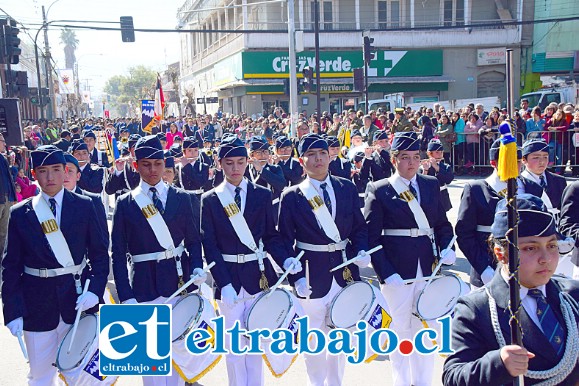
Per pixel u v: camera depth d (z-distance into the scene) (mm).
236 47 37031
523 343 2432
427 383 4680
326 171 4676
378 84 35188
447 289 4516
